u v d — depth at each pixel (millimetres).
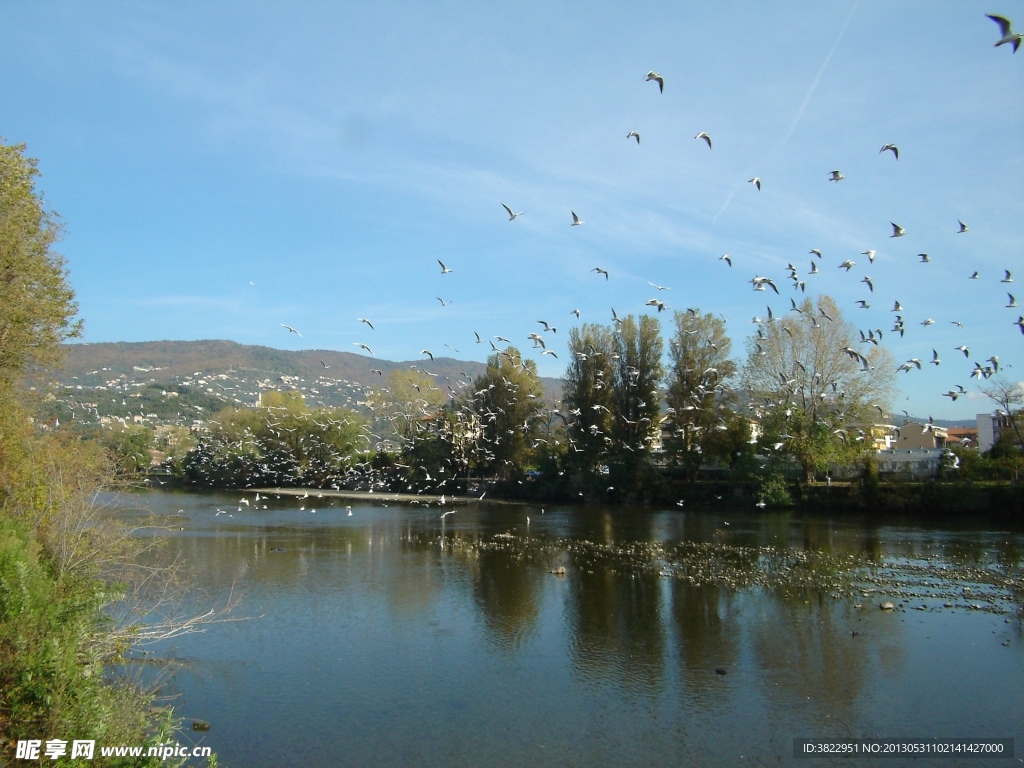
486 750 17656
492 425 82312
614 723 19141
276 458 86375
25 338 27625
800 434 62625
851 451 61406
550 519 60562
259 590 33250
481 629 27125
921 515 59125
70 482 23719
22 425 26719
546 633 26641
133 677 21375
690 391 69000
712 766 16922
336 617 28797
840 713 19609
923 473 66312
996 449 63281
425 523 58406
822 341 60656
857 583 33438
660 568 37531
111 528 23688
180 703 20219
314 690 21250
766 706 20141
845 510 62188
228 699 20516
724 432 68562
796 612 28828
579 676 22422
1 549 15039
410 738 18219
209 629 26859
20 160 28266
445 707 20094
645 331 74062
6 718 12461
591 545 45625
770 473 64500
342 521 60188
